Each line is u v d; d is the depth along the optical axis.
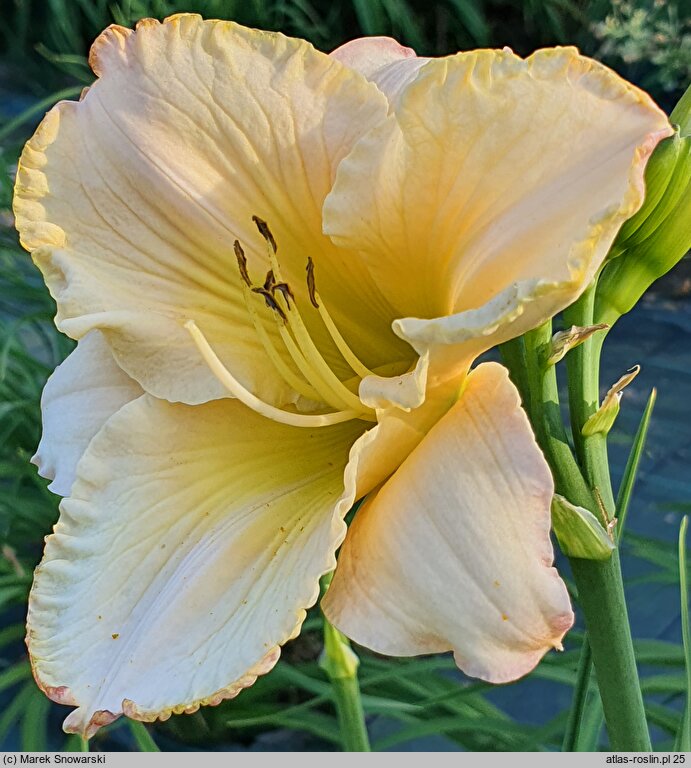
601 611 0.28
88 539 0.28
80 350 0.31
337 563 0.27
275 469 0.29
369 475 0.27
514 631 0.24
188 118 0.29
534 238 0.25
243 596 0.27
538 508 0.24
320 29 1.03
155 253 0.30
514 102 0.25
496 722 0.45
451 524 0.25
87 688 0.27
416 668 0.48
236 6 0.99
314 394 0.29
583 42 1.05
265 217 0.29
